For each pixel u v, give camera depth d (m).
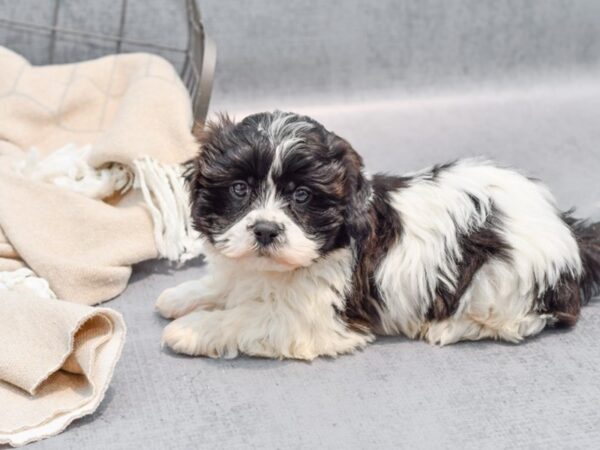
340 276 0.69
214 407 0.65
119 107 0.96
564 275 0.72
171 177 0.87
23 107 1.01
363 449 0.61
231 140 0.66
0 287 0.77
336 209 0.66
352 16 1.18
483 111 1.18
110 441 0.61
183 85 1.00
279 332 0.69
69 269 0.79
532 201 0.74
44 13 1.12
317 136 0.66
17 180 0.86
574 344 0.72
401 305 0.71
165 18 1.14
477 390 0.67
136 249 0.83
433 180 0.74
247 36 1.16
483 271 0.71
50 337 0.65
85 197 0.86
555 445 0.61
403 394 0.66
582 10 1.23
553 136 1.13
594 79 1.23
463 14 1.20
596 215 0.92
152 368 0.69
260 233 0.63
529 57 1.23
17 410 0.63
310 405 0.65
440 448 0.61
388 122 1.16
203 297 0.74
